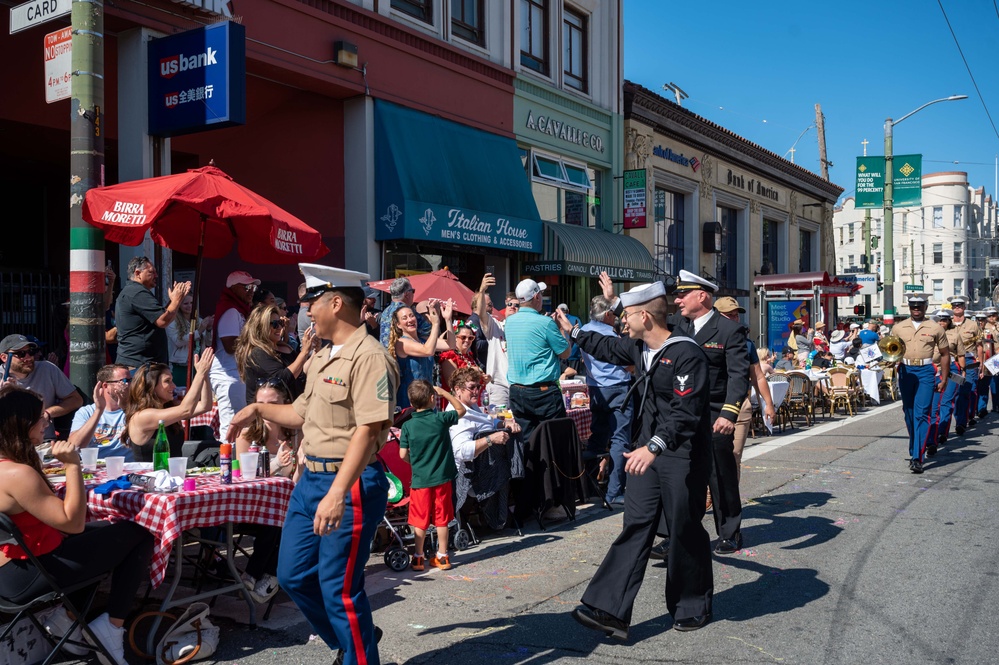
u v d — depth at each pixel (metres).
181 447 5.97
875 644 4.54
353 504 3.73
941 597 5.30
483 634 4.72
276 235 6.95
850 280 25.30
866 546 6.55
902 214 82.31
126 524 4.30
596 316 8.26
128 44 9.50
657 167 20.56
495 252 14.55
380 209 12.52
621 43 19.00
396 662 4.34
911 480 9.19
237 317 7.26
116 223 6.40
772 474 9.54
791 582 5.65
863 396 17.12
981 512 7.64
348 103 12.56
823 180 31.56
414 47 13.35
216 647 4.44
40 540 3.98
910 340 9.67
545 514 7.98
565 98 17.17
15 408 3.95
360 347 3.75
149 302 7.13
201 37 8.99
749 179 26.08
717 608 5.14
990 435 12.78
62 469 5.19
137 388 5.64
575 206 17.73
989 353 14.81
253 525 5.11
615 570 4.60
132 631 4.37
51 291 9.74
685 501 4.61
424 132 13.29
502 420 7.27
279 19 11.11
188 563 5.39
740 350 5.99
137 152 9.45
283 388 5.64
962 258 80.50
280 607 5.24
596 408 8.44
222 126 9.07
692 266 22.41
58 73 6.69
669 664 4.29
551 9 16.91
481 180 14.07
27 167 12.95
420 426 5.98
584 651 4.46
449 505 6.14
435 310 7.52
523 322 7.83
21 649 4.22
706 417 4.67
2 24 9.73
